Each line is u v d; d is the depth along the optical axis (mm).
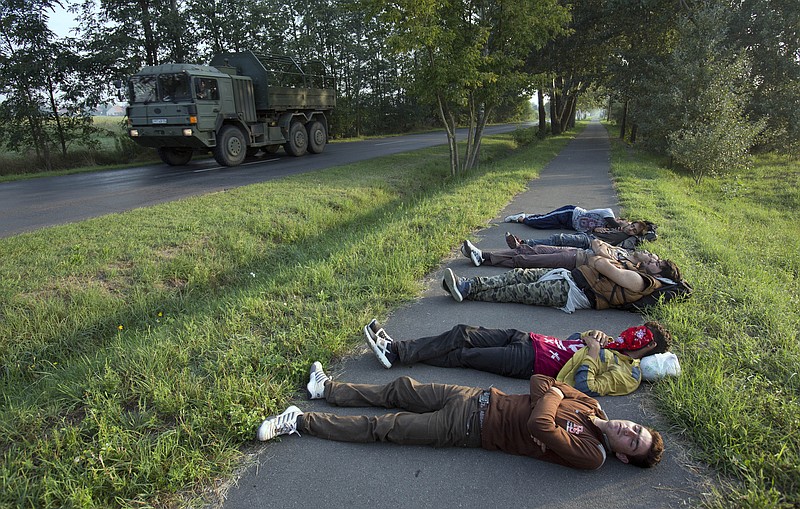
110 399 3252
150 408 3213
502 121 76188
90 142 20672
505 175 13938
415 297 5137
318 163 17953
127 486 2588
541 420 2686
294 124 20297
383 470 2770
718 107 15922
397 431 2932
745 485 2529
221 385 3381
